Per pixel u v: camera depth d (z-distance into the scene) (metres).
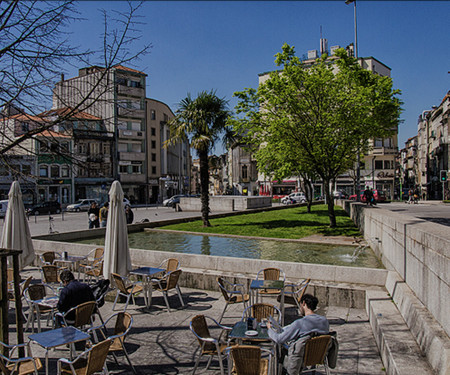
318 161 18.72
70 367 4.12
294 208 38.44
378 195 45.31
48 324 7.07
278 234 17.86
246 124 19.03
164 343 6.07
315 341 4.08
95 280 9.95
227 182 93.00
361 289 7.54
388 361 4.56
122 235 8.24
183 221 24.45
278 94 17.45
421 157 67.31
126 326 4.99
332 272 8.36
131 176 60.28
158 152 65.88
